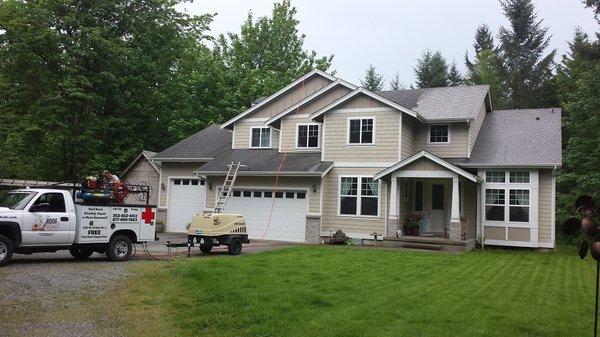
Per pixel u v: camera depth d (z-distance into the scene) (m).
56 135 27.27
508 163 20.81
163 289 10.01
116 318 7.93
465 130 22.38
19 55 26.59
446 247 19.55
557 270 14.34
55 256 15.20
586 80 26.14
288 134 25.09
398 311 8.48
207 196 25.52
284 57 45.16
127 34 31.20
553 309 9.01
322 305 8.84
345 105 22.75
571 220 6.39
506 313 8.59
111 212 14.27
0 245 12.06
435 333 7.27
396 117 21.73
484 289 10.76
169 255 15.96
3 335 6.84
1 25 26.17
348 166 22.47
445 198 22.64
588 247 6.34
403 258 15.84
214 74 39.66
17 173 29.34
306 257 15.50
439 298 9.63
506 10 46.75
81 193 14.13
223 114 38.91
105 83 29.50
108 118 30.44
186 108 38.50
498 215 21.27
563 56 37.84
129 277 11.19
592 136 26.52
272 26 45.38
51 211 13.10
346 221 22.22
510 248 21.11
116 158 31.27
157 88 33.53
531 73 42.81
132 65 30.05
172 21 32.25
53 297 9.09
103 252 15.09
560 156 20.48
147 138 35.66
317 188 22.53
